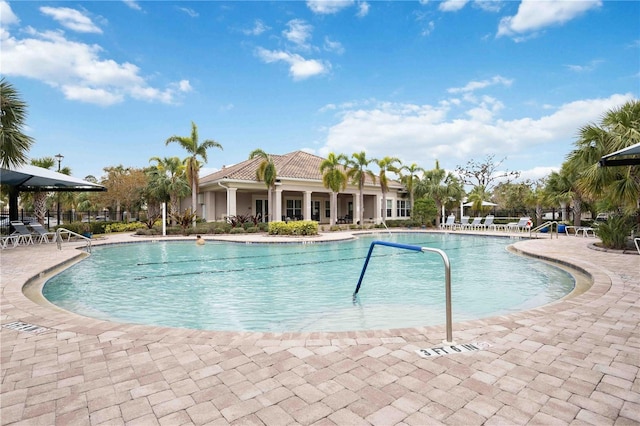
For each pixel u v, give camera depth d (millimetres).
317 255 12766
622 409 2354
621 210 12773
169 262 11102
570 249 12000
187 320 5430
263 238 17234
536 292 7082
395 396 2541
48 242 15312
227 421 2254
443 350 3348
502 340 3596
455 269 9852
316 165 28547
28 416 2330
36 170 14031
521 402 2445
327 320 5359
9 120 11414
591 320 4223
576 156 11734
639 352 3283
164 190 25844
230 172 24469
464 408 2377
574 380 2754
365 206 31797
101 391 2650
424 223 27328
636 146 7129
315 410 2371
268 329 4984
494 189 39844
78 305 6297
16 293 5891
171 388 2688
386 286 7758
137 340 3668
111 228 23047
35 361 3184
